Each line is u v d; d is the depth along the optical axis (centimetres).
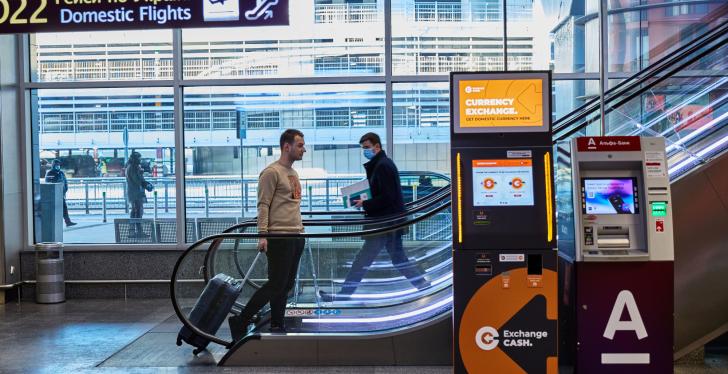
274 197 588
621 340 486
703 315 527
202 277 612
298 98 852
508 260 473
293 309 575
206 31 853
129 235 871
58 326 711
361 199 716
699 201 523
